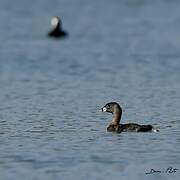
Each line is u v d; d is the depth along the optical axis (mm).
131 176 18953
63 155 20812
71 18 78625
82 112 27156
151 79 36312
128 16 79875
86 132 23688
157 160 20312
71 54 48250
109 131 23719
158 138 22656
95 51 49906
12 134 23500
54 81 35812
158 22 72250
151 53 48188
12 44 54438
